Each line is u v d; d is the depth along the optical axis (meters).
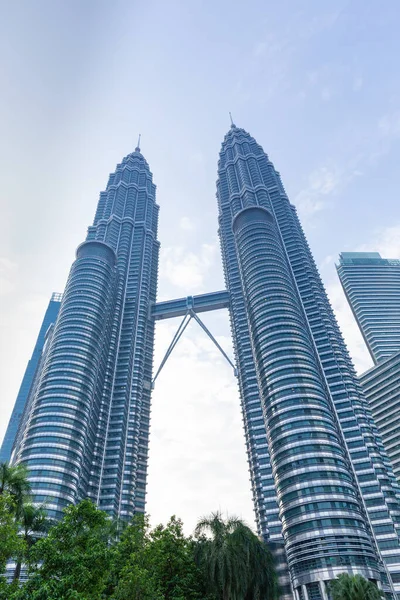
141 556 49.66
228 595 49.91
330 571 103.81
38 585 35.19
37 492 123.50
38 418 144.88
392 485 150.75
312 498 118.38
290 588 130.38
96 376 169.88
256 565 52.50
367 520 139.62
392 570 128.50
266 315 172.88
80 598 33.84
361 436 157.75
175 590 49.31
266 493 163.12
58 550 39.16
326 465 124.50
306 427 133.88
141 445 196.38
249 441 185.25
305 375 149.00
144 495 183.25
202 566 52.72
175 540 55.66
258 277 191.25
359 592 59.06
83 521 42.19
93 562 38.09
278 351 158.12
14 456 147.62
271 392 148.00
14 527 40.66
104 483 160.25
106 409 184.00
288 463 128.12
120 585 44.75
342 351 194.75
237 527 55.75
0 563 37.66
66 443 139.25
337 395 171.50
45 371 162.25
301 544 112.06
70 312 184.50
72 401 151.38
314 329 195.88
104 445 172.62
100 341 182.88
